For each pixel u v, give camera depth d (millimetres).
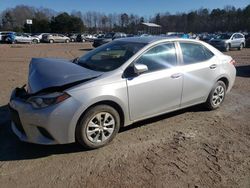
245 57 18562
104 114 4234
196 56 5566
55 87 3957
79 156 4094
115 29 103375
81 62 5090
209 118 5656
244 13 89188
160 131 4980
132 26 101500
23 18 97938
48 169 3773
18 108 3992
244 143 4598
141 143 4516
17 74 10297
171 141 4613
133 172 3715
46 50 25531
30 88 4258
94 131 4184
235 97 7266
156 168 3811
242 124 5402
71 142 4035
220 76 5918
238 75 10758
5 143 4445
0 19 98062
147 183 3486
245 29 87250
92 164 3895
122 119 4527
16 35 41312
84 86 4027
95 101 4051
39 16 95188
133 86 4457
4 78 9430
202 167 3855
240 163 3984
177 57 5188
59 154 4141
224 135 4887
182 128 5137
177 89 5109
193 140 4664
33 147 4324
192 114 5848
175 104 5184
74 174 3666
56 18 80375
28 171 3725
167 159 4043
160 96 4863
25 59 16203
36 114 3832
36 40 43875
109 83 4227
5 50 23938
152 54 4840
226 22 93188
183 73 5164
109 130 4344
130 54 4680
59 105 3832
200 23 98500
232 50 25312
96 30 102375
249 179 3615
